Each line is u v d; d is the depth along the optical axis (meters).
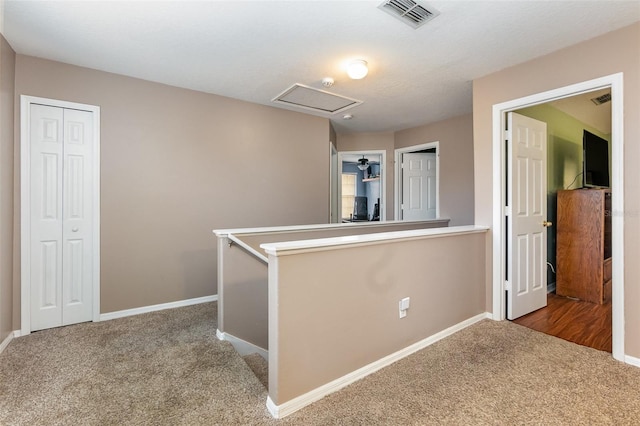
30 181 2.60
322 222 4.38
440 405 1.71
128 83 3.00
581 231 3.55
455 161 4.50
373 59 2.63
